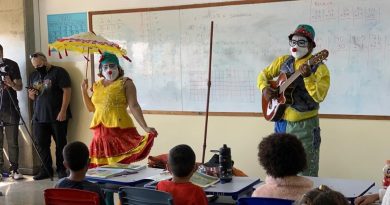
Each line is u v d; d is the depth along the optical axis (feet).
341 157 15.17
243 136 16.67
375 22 14.26
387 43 14.17
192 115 17.54
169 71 17.80
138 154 13.32
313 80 11.68
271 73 13.10
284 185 7.63
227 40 16.56
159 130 18.25
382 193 8.01
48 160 19.54
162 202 8.02
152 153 18.45
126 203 8.63
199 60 17.16
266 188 7.79
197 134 17.53
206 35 16.93
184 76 17.52
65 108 19.04
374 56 14.39
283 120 12.63
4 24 20.03
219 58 16.76
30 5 20.06
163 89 18.01
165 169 11.16
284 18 15.53
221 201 9.23
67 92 19.07
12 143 19.49
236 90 16.61
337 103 15.06
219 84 16.88
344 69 14.84
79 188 9.08
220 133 17.07
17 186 18.37
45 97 18.98
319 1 14.96
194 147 17.65
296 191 7.56
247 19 16.14
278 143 7.64
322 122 15.34
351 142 14.98
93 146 13.73
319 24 15.02
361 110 14.75
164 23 17.67
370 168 14.78
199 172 10.12
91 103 14.57
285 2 15.46
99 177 10.28
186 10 17.19
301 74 11.72
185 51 17.39
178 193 8.14
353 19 14.55
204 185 9.24
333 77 15.02
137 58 18.35
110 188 10.12
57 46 13.97
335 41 14.87
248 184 9.45
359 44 14.55
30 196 16.94
